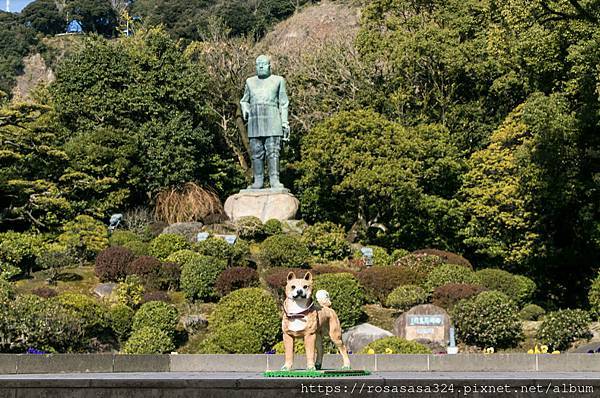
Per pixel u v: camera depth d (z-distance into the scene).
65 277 23.16
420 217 28.11
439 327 18.75
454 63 30.30
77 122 31.61
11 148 26.62
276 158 29.06
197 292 21.95
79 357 14.41
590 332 19.03
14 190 25.61
